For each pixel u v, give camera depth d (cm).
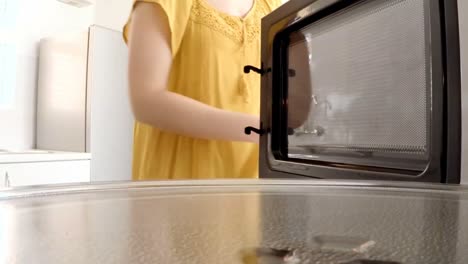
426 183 40
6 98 199
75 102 187
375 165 51
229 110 78
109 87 186
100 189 36
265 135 69
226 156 80
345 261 18
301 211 28
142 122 76
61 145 195
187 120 72
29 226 22
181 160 80
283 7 65
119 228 22
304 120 65
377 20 52
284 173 64
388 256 18
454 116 39
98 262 16
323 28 62
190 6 79
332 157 59
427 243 20
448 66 39
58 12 216
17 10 199
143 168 83
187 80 81
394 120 49
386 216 26
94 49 179
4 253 17
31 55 207
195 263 17
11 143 201
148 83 71
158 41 71
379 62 52
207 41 79
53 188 36
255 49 84
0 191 33
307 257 18
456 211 28
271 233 22
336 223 24
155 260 17
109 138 186
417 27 46
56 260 17
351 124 56
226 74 81
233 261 17
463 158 39
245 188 38
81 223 23
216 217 25
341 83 59
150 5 72
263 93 70
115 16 242
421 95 45
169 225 23
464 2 38
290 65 68
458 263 17
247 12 86
